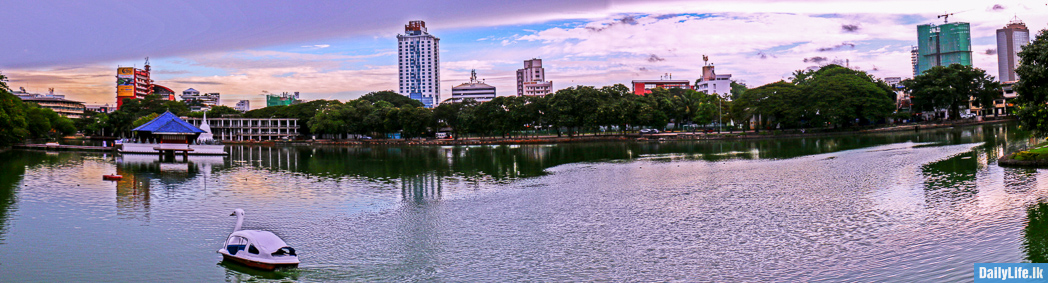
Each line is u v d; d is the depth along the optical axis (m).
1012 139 113.12
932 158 84.00
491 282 31.72
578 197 58.19
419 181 74.25
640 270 33.16
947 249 35.16
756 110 169.75
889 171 70.75
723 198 55.09
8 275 33.91
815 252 35.62
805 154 101.00
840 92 162.50
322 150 158.75
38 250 38.97
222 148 130.00
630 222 45.28
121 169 93.56
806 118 169.25
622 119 171.38
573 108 172.50
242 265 35.09
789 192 57.34
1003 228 39.34
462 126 187.12
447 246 39.22
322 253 37.81
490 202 56.25
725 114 192.88
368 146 181.75
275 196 61.59
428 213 50.81
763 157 97.94
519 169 88.38
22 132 132.88
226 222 47.53
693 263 34.16
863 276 31.02
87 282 32.69
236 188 68.50
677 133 175.50
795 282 30.53
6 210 52.91
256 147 183.62
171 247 39.47
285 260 34.41
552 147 147.12
